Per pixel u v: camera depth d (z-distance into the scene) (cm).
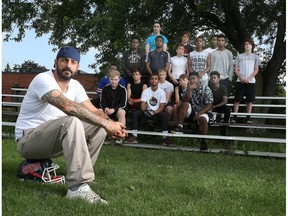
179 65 861
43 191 347
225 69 857
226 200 341
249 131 1034
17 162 481
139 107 802
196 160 582
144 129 832
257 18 1520
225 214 300
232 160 600
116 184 388
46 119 371
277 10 1387
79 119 345
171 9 1366
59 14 1480
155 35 891
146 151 661
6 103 1010
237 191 376
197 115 718
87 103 396
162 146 743
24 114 374
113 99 752
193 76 732
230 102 1109
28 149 372
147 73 860
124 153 618
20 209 293
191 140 822
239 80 885
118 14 1186
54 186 367
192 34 1498
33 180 390
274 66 1317
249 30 1544
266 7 1340
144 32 1218
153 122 759
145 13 1275
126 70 863
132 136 759
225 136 701
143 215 288
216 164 550
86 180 329
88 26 1266
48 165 391
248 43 880
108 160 539
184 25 1363
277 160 634
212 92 763
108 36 1238
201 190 371
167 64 843
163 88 785
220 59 853
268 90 1322
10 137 803
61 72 367
